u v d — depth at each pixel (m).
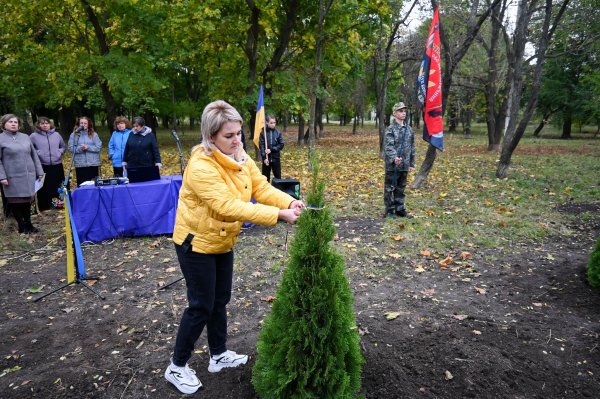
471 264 4.99
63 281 4.74
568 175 10.82
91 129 8.52
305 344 2.14
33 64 15.07
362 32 13.76
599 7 12.41
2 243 6.08
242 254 5.38
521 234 6.04
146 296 4.29
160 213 6.33
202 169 2.24
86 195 5.97
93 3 12.81
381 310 3.87
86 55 13.45
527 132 34.81
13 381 2.91
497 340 3.33
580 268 4.79
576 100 25.61
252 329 3.56
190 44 14.27
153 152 7.63
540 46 9.70
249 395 2.67
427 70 7.56
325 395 2.22
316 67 9.65
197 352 3.20
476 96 24.59
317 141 25.41
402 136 6.73
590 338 3.36
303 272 2.17
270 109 14.09
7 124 6.22
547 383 2.82
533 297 4.12
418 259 5.18
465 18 14.71
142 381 2.88
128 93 13.37
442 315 3.76
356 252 5.41
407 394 2.68
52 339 3.49
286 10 13.66
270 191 2.56
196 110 23.56
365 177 11.06
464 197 8.40
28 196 6.40
